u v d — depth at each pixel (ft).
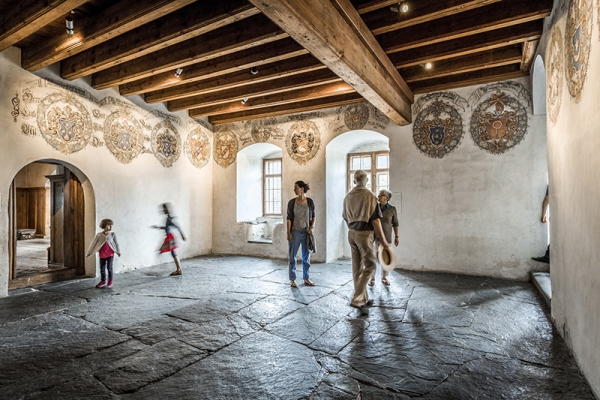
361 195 13.67
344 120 24.11
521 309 13.67
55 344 10.56
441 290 16.66
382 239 13.65
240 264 24.08
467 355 9.65
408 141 21.93
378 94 14.90
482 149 19.86
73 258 20.68
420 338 10.85
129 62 18.34
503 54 16.63
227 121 28.25
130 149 22.52
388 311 13.51
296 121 25.91
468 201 20.25
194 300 15.25
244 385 8.15
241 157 29.01
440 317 12.78
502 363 9.16
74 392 7.87
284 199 26.45
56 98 18.56
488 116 19.70
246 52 16.70
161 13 12.18
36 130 17.72
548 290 14.89
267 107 26.11
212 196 29.53
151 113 24.02
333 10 10.61
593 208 7.58
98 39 14.16
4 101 16.56
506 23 12.78
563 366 8.94
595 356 7.54
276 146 27.55
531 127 18.71
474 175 20.08
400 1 11.64
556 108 11.07
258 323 12.28
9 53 16.72
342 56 11.22
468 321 12.35
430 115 21.25
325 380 8.38
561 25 10.25
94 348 10.26
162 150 24.82
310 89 21.58
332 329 11.66
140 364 9.23
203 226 28.60
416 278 19.30
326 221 24.86
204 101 23.29
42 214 48.88
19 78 17.10
